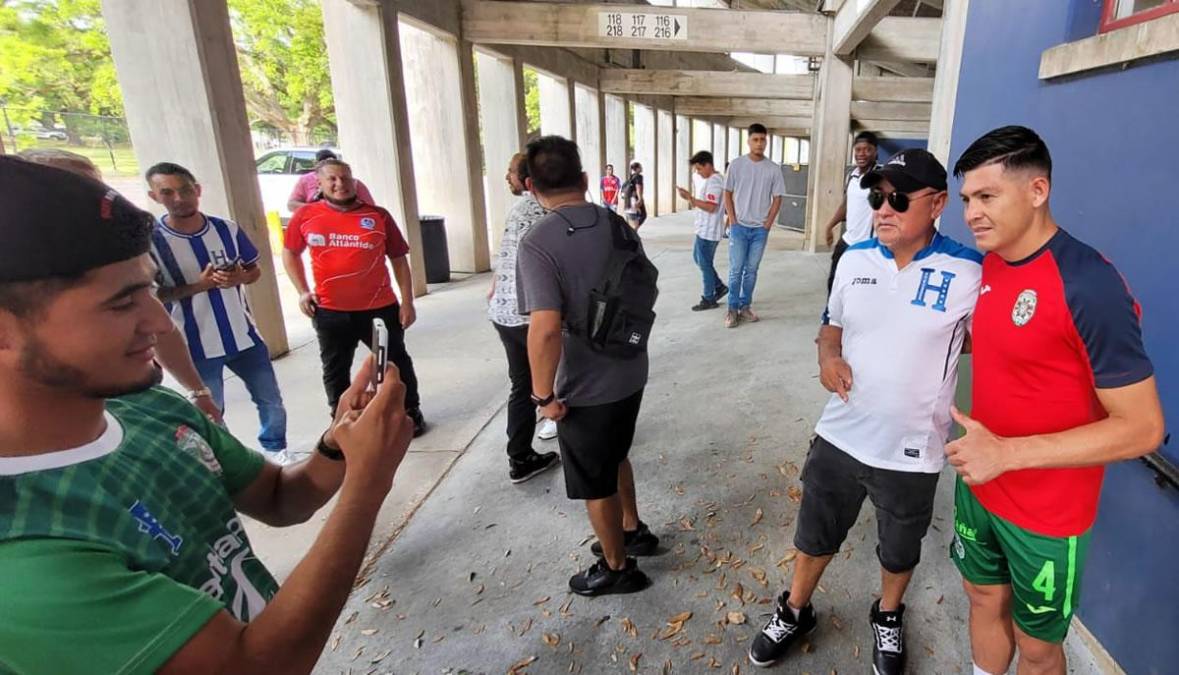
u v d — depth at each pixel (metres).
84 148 11.47
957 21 2.78
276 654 0.65
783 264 8.68
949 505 2.72
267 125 18.84
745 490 2.90
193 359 2.67
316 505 1.07
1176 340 1.46
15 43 10.48
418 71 8.00
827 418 1.80
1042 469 1.24
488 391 4.16
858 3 6.32
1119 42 1.60
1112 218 1.68
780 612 1.95
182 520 0.78
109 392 0.64
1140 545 1.61
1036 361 1.24
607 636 2.04
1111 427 1.12
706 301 6.23
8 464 0.60
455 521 2.69
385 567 2.40
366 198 4.49
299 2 16.02
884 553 1.77
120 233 0.61
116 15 4.09
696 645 2.00
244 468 1.02
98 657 0.56
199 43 4.11
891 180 1.46
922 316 1.52
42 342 0.59
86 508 0.63
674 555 2.45
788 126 22.98
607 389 1.93
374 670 1.92
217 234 2.68
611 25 7.84
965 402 2.62
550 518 2.70
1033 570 1.36
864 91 10.48
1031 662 1.47
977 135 2.54
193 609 0.61
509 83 9.69
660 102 18.14
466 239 8.47
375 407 0.81
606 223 1.95
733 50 8.25
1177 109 1.44
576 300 1.88
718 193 5.91
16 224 0.55
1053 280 1.18
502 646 2.01
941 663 1.91
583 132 13.88
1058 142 1.95
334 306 3.12
